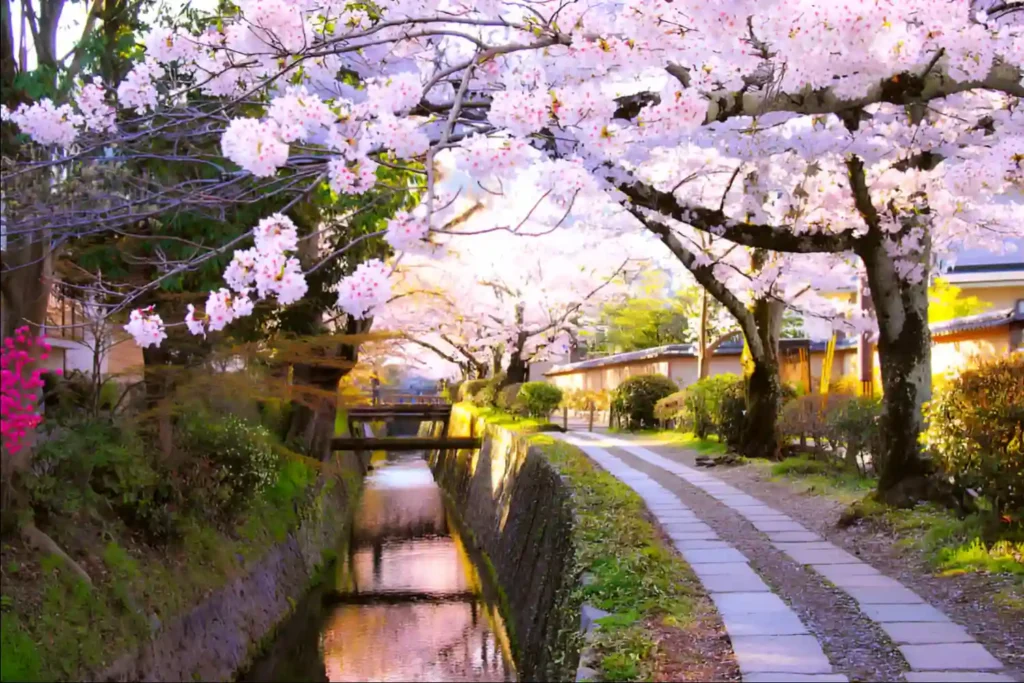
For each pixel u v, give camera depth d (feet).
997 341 54.70
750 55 22.21
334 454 83.41
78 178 22.12
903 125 32.24
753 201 38.93
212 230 31.17
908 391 34.73
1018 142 27.68
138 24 29.81
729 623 22.63
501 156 17.85
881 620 22.59
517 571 49.57
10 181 21.89
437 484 117.29
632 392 86.84
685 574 27.76
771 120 26.48
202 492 40.70
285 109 15.70
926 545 29.40
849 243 34.65
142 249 32.45
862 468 46.91
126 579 32.48
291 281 15.21
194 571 37.81
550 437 62.23
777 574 27.71
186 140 23.48
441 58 25.53
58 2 28.96
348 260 42.83
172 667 32.40
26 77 25.89
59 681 26.08
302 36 21.85
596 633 22.43
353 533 80.59
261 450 45.57
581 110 19.08
